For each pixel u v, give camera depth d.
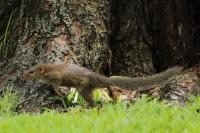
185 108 10.66
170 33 14.85
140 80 12.15
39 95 12.32
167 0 14.88
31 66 12.77
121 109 10.50
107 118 9.26
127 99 12.73
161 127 8.55
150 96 12.82
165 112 9.84
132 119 9.05
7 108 11.88
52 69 12.16
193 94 12.62
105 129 8.34
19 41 13.21
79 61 12.90
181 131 8.34
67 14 13.05
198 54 15.26
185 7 15.35
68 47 12.88
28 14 13.39
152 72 14.48
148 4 14.73
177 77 13.34
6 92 12.40
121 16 14.61
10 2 14.79
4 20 14.77
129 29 14.52
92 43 13.26
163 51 14.85
